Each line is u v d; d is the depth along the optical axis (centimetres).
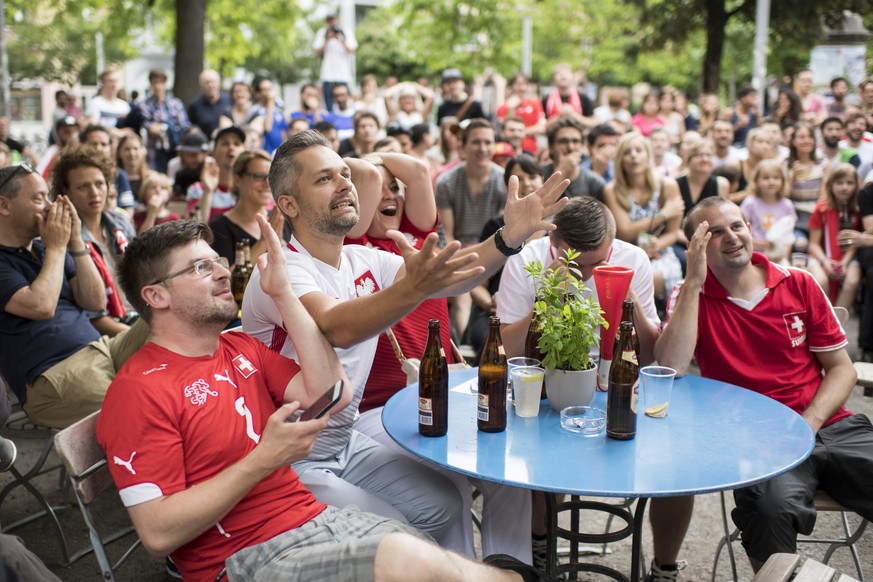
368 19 3703
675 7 1862
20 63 2970
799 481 288
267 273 238
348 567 207
